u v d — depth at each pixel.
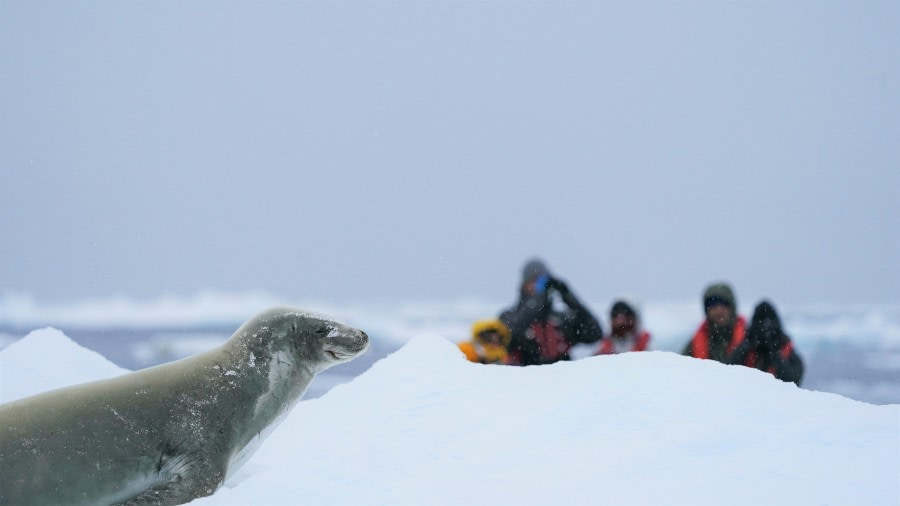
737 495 10.55
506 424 14.63
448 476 12.51
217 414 13.59
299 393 14.74
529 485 11.84
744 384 14.91
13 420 12.66
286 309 14.97
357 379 17.88
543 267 23.58
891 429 12.29
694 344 22.98
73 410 12.95
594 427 13.95
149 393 13.41
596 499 10.82
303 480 11.80
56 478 12.51
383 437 14.70
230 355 14.27
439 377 16.89
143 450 13.02
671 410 13.92
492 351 23.20
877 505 10.11
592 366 16.73
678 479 11.11
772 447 11.96
